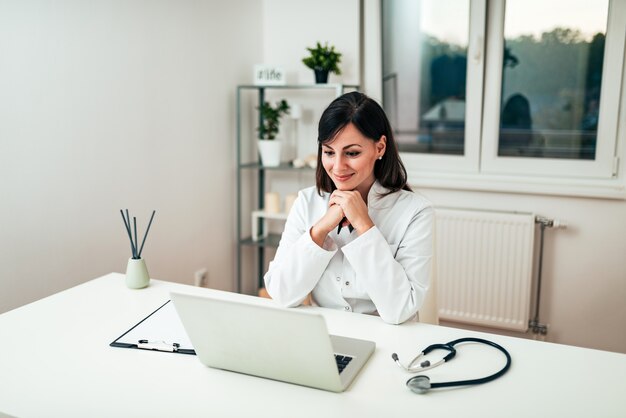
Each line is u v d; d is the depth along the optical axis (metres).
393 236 1.55
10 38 1.86
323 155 1.47
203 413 1.03
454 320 3.00
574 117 2.77
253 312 1.06
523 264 2.76
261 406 1.05
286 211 3.10
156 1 2.48
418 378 1.11
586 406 1.05
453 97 2.98
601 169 2.73
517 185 2.79
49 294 2.10
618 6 2.55
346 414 1.02
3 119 1.87
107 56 2.25
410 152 3.14
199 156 2.87
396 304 1.41
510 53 2.82
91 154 2.22
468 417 1.01
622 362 1.22
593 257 2.75
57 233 2.11
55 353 1.27
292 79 3.24
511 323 2.84
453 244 2.89
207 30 2.83
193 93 2.78
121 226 2.40
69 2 2.06
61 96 2.07
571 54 2.71
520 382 1.14
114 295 1.65
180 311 1.14
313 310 1.52
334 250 1.53
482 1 2.75
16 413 1.03
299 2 3.14
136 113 2.43
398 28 3.01
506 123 2.90
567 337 2.86
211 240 3.04
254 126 3.34
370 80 3.09
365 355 1.23
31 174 1.99
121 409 1.05
